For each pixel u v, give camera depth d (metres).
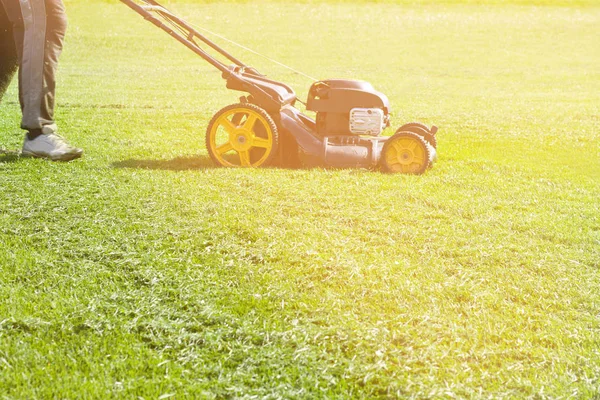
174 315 4.29
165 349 4.03
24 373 3.73
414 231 4.94
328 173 5.77
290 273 4.54
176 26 6.10
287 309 4.33
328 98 5.92
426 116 8.10
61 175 5.63
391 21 24.12
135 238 4.83
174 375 3.76
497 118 8.02
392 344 4.07
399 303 4.36
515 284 4.50
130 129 7.07
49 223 4.97
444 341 4.14
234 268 4.58
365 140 5.92
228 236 4.84
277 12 25.61
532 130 7.37
